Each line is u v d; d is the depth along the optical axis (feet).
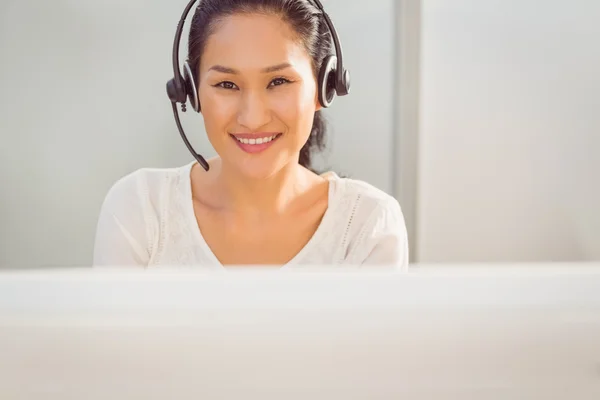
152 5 6.16
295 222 3.39
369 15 6.36
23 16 6.16
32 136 6.41
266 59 2.70
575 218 6.86
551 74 6.60
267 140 2.86
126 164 6.50
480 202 6.82
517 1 6.42
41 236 6.64
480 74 6.57
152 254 3.41
